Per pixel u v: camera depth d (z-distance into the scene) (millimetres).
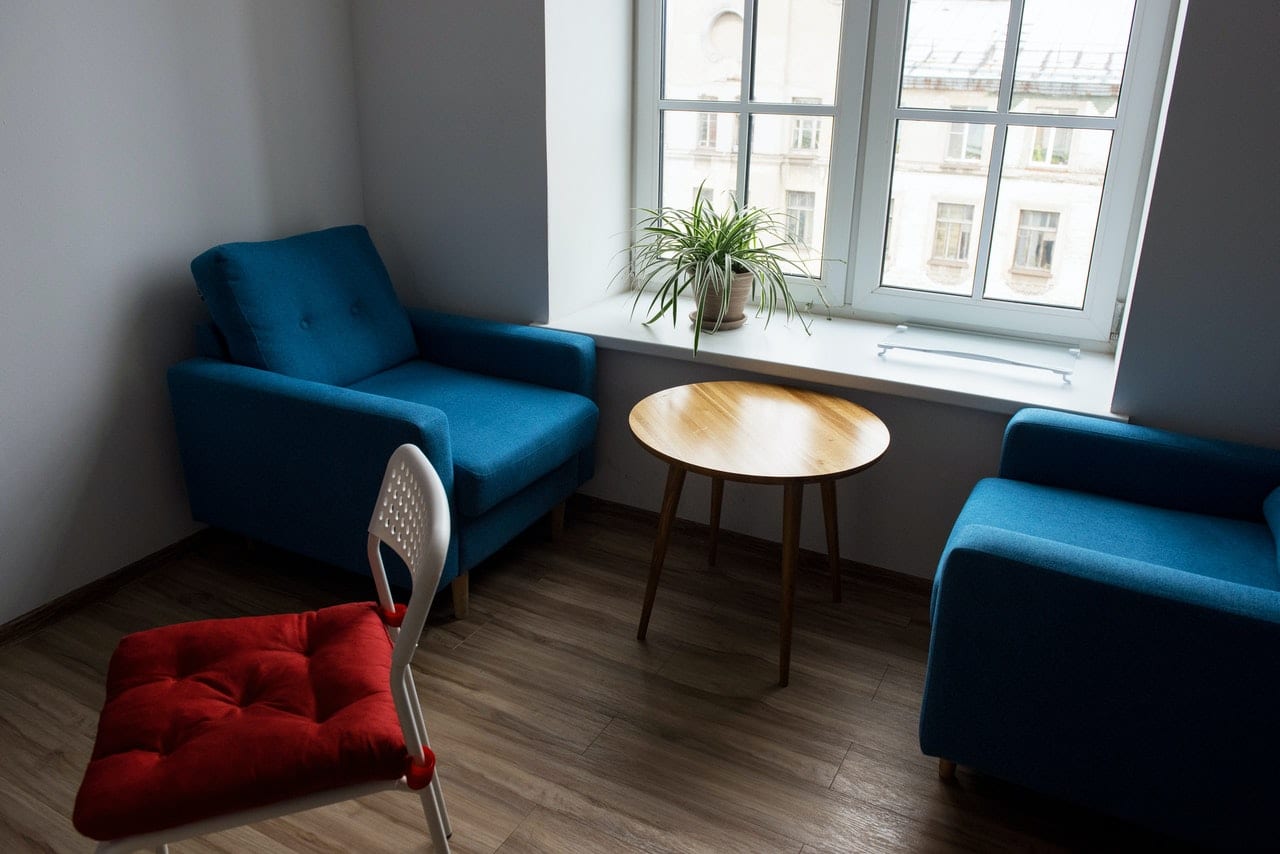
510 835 1718
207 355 2449
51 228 2166
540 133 2607
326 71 2775
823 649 2262
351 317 2627
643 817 1765
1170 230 1995
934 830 1753
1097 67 2365
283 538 2375
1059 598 1515
